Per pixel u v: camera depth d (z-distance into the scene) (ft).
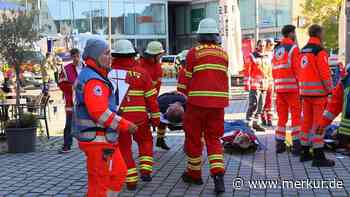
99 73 14.84
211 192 21.12
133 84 21.52
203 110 20.88
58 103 63.93
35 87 87.97
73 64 29.55
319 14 94.07
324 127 17.63
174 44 176.76
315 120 25.27
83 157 29.30
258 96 38.86
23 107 35.06
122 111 21.15
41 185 22.97
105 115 14.42
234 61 58.39
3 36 34.76
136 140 23.16
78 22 142.20
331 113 17.22
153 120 22.71
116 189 15.26
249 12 140.97
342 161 26.32
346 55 39.06
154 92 22.17
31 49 36.45
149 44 28.81
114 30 151.23
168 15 174.50
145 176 22.90
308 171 24.30
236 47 58.54
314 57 25.30
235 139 28.91
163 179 23.48
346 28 39.01
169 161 27.66
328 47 90.38
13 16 35.70
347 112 15.48
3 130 36.11
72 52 29.22
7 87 48.47
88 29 144.77
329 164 25.20
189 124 21.54
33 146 31.68
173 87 92.79
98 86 14.49
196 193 21.01
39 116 37.11
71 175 24.79
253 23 139.64
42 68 40.24
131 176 21.44
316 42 25.75
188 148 22.07
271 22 133.39
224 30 57.72
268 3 133.69
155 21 160.45
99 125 14.82
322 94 25.02
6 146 33.65
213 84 20.79
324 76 24.82
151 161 23.08
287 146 29.91
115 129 14.65
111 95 15.29
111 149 14.96
